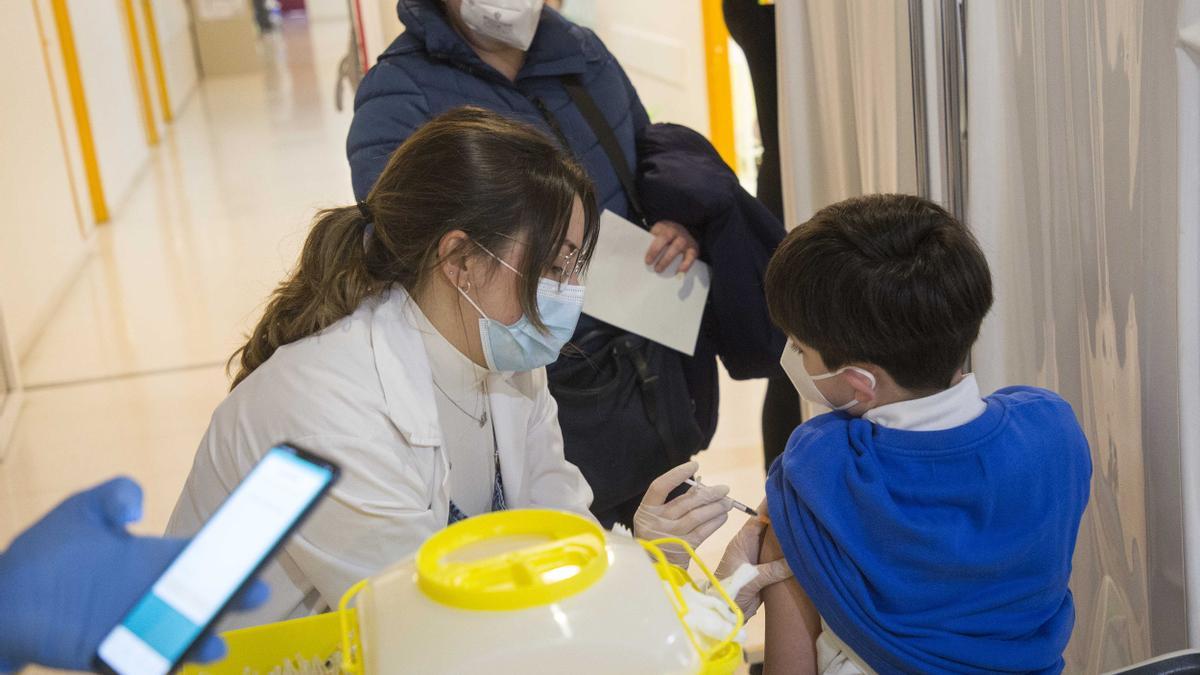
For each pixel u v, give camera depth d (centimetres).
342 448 130
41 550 79
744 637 86
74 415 428
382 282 142
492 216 132
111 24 851
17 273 502
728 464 351
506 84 208
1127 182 150
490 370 148
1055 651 124
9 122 521
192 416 418
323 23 1973
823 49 212
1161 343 150
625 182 219
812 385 131
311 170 836
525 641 76
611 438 213
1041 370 174
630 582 80
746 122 567
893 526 118
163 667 73
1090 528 171
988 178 164
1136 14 142
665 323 217
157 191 809
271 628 108
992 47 159
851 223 122
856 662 125
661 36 618
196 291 568
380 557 132
